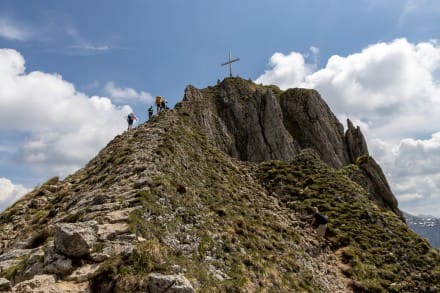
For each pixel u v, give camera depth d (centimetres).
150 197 2070
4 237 2786
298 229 3578
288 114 8500
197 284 1441
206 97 8406
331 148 7825
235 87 8788
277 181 4834
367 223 3947
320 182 4809
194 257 1752
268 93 8338
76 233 1365
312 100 8650
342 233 3656
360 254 3319
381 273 3073
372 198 5094
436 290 2956
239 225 2681
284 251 2700
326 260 3148
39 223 2700
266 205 3803
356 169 6050
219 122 7412
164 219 1930
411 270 3222
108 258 1350
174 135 4141
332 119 8738
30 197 3594
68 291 1185
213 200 2934
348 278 2927
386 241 3650
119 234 1549
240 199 3453
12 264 1639
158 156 3020
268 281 2005
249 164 5422
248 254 2231
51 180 4012
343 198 4441
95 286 1233
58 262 1322
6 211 3441
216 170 4059
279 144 7456
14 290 1189
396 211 5700
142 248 1405
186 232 1967
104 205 1986
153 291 1220
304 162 5462
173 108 6412
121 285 1222
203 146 4806
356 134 8475
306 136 7994
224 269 1845
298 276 2428
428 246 3691
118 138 4838
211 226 2277
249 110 8012
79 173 4088
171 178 2655
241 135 7588
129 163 2866
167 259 1464
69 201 2872
